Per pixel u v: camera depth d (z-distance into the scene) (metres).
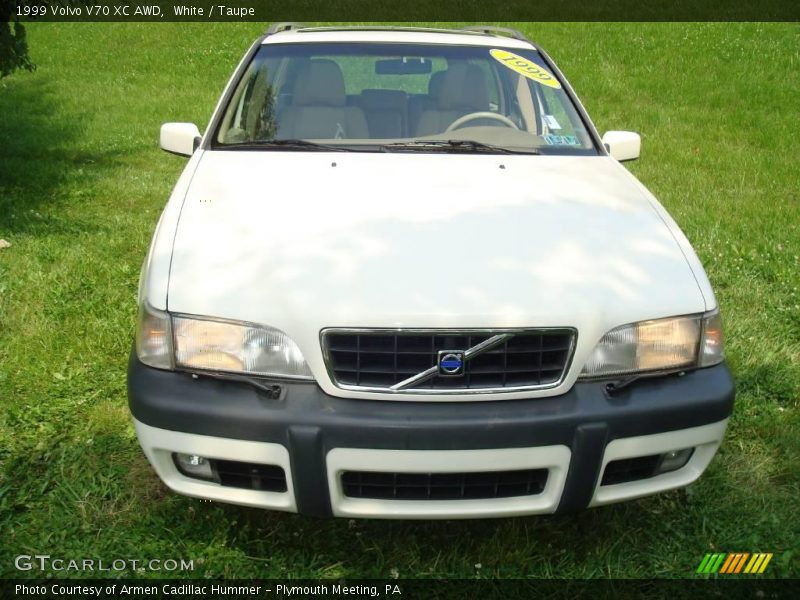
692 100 11.53
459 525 2.85
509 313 2.33
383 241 2.59
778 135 9.66
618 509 2.95
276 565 2.63
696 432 2.48
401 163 3.27
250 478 2.43
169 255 2.56
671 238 2.82
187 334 2.38
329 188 2.98
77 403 3.49
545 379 2.38
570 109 3.86
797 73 12.48
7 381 3.66
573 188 3.13
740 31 14.83
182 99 11.71
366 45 3.96
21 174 7.48
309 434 2.28
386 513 2.38
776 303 4.74
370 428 2.27
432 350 2.32
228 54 14.77
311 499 2.36
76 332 4.12
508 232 2.70
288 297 2.36
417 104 3.75
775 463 3.26
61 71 13.67
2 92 11.98
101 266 4.98
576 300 2.40
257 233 2.64
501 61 3.98
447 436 2.28
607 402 2.39
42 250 5.24
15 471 3.04
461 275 2.44
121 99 11.64
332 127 3.58
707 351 2.55
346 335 2.32
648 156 8.71
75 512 2.82
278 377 2.36
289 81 3.76
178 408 2.33
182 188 3.03
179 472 2.47
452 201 2.91
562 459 2.37
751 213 6.69
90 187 7.14
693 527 2.87
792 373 3.94
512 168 3.30
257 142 3.50
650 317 2.46
